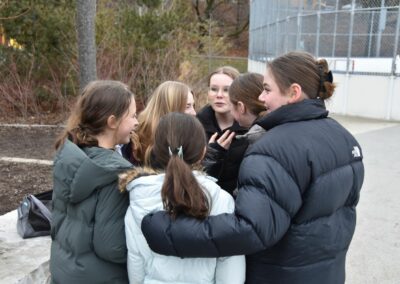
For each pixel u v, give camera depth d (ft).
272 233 5.08
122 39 31.32
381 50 43.50
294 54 5.89
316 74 5.75
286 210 5.18
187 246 5.15
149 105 8.62
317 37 46.44
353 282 11.10
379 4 42.63
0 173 17.47
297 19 50.60
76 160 5.82
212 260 5.54
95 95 6.37
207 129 9.87
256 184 5.15
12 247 10.07
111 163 6.00
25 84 31.73
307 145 5.32
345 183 5.56
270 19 66.85
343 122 36.65
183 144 5.53
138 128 8.48
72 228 6.09
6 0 29.40
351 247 12.96
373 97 39.55
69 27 32.17
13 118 30.48
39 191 15.39
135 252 5.73
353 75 40.50
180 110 8.58
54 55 32.76
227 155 7.00
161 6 35.96
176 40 33.09
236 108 7.80
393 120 38.29
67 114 28.66
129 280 6.04
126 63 30.19
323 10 47.39
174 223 5.21
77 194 5.87
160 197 5.52
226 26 117.39
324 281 5.66
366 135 30.60
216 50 46.09
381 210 15.96
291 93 5.77
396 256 12.47
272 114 5.72
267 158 5.25
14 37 32.30
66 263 6.14
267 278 5.64
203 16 104.22
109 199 5.96
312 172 5.28
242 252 5.10
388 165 22.34
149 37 32.17
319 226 5.46
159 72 30.19
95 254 6.08
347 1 44.52
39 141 24.43
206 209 5.18
